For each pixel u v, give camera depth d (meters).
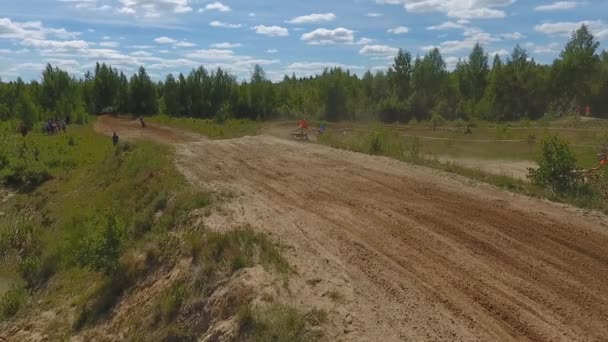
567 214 11.59
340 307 7.55
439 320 7.20
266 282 8.42
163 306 9.64
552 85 63.78
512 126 46.06
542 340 6.68
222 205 13.52
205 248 10.52
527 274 8.59
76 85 85.12
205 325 8.43
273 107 69.69
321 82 64.12
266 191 15.22
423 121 59.34
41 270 16.31
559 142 14.05
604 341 6.61
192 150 24.34
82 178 26.95
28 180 29.19
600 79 62.00
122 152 27.31
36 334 12.09
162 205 15.13
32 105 62.50
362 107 64.44
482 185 14.65
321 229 11.23
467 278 8.51
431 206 12.65
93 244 12.73
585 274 8.52
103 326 10.95
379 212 12.37
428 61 68.19
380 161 19.25
